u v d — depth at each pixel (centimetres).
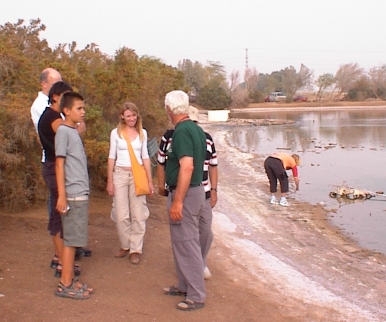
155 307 553
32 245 713
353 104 8944
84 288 563
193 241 548
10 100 866
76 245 551
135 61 1389
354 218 1156
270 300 628
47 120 563
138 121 680
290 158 1291
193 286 553
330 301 665
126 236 679
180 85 2014
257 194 1384
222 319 543
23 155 878
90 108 1036
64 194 532
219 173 1736
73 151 538
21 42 1285
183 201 537
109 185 684
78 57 1371
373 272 805
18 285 578
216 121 5078
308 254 877
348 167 1948
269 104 9031
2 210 863
